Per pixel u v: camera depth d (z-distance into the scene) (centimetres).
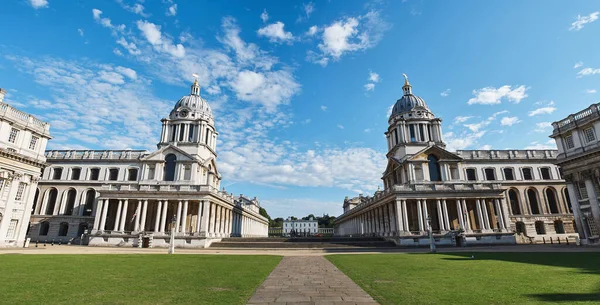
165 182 6619
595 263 2150
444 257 3038
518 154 7625
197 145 7200
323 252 4419
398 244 5447
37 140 4900
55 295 1194
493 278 1592
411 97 7775
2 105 4403
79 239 6575
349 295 1223
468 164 7444
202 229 5769
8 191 4409
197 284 1470
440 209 5831
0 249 4006
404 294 1222
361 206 8431
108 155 7638
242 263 2573
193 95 8138
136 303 1076
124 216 5962
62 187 7319
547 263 2233
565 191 7281
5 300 1100
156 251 4503
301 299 1162
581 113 4747
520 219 6981
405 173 6675
